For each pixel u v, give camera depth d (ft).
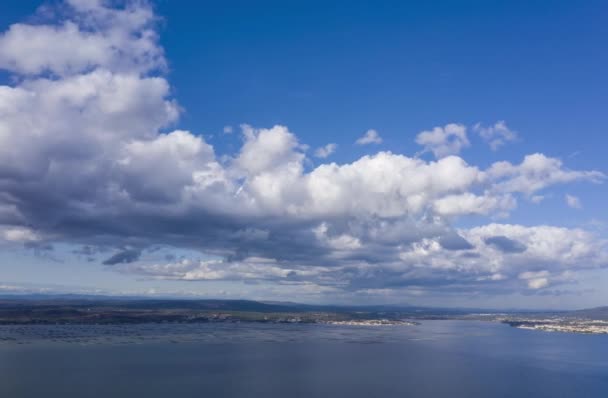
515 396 639.76
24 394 597.52
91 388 634.02
